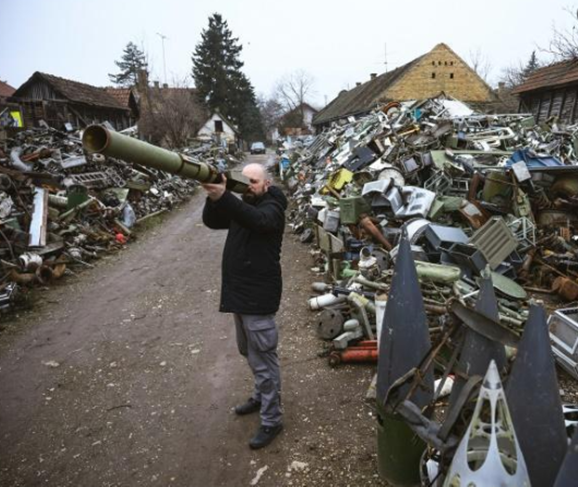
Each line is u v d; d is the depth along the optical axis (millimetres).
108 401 3592
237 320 2896
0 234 6562
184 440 3080
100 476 2787
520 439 1639
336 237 6762
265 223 2436
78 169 10867
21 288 6051
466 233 6324
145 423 3289
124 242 9125
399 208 6410
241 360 4160
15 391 3789
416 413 1836
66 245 7602
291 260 7562
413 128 10211
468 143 9383
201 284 6508
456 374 2018
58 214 8070
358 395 3471
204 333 4805
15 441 3143
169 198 13789
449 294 4219
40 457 2977
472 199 6715
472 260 4988
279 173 21688
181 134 28000
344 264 5938
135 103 28188
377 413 2324
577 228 6285
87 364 4211
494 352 1946
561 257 5586
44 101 18406
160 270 7309
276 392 2930
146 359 4270
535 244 5926
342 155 11664
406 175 7930
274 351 2846
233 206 2254
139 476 2773
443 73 26641
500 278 5012
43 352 4488
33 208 7629
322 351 4148
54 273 6684
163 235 10078
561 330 3695
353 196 7137
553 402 1615
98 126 1502
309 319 4977
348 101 35062
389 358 2152
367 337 4086
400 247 2135
